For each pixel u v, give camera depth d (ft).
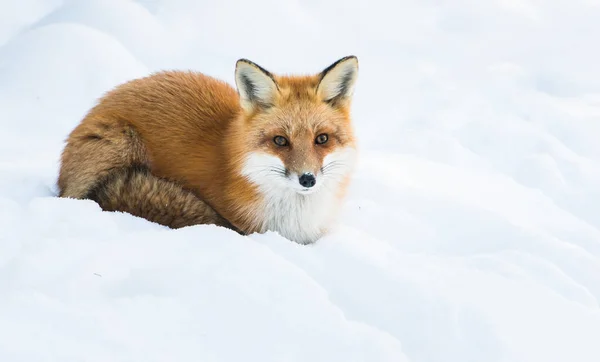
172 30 74.08
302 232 35.24
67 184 35.35
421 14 84.84
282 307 25.58
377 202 42.11
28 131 54.90
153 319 24.29
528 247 35.55
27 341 22.00
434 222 39.91
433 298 27.32
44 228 30.48
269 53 73.72
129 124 36.01
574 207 47.34
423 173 48.83
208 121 36.83
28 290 24.88
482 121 59.93
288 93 34.63
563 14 83.92
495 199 45.29
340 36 79.30
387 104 65.62
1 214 30.99
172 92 37.78
